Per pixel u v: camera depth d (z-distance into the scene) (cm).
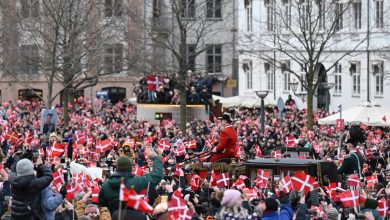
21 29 9175
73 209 3097
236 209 2631
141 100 10125
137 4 11112
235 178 4016
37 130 7556
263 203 2939
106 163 4822
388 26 9375
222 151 4097
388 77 9325
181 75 8975
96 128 7662
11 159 4575
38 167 2902
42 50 8512
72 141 6012
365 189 4106
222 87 13000
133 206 2423
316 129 7700
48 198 2848
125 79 13350
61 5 7506
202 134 7356
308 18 8731
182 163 4416
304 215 3131
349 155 4216
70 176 4438
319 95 10794
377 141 6325
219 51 12938
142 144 5666
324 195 3725
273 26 10619
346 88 10438
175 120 9938
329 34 8256
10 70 9138
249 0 11925
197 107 9850
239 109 10144
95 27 8925
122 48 9844
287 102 9981
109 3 9744
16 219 2820
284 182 3416
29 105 11162
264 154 5931
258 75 11844
